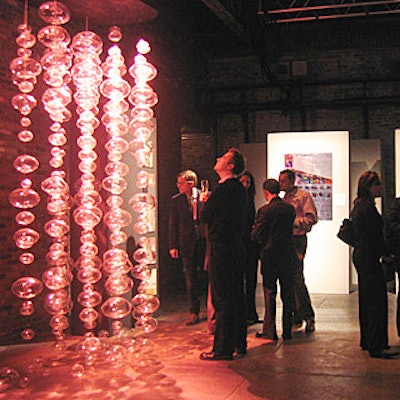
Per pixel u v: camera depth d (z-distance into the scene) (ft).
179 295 32.60
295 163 32.32
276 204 20.25
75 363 18.02
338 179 31.96
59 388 15.39
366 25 39.29
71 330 22.40
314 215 22.89
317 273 32.17
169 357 18.48
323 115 43.42
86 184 18.35
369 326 18.12
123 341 18.98
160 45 35.99
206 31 42.60
